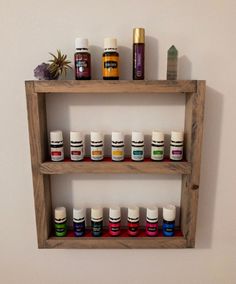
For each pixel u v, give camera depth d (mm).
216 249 850
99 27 725
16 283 868
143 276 865
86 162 706
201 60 739
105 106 767
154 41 731
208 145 786
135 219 765
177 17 721
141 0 714
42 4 714
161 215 824
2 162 794
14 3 711
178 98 763
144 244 751
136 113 770
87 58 678
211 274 866
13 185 808
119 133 710
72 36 729
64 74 738
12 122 772
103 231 801
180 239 750
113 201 816
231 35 727
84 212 792
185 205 747
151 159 734
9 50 733
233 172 800
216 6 715
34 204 788
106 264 856
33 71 737
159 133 712
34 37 728
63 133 777
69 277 864
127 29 726
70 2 715
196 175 705
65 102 763
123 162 708
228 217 827
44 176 731
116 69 679
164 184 808
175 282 868
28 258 853
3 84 750
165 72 746
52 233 789
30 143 692
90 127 776
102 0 715
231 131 777
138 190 812
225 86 751
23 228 834
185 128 756
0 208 821
